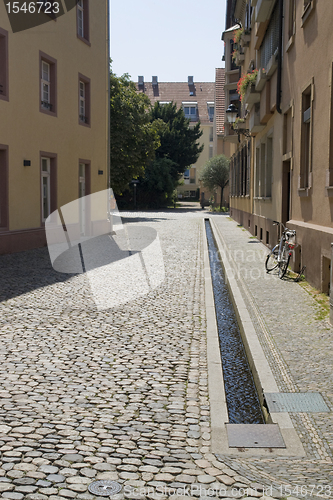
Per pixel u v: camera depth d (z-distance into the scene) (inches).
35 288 375.2
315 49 373.1
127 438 143.4
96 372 201.0
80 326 272.2
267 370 198.7
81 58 797.9
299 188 429.1
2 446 136.3
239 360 237.5
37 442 139.3
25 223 641.6
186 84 3282.5
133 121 1293.1
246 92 691.4
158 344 241.8
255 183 794.8
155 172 2063.2
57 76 716.7
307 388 180.5
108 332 261.3
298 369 199.8
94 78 853.8
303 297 337.7
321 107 355.9
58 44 715.4
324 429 149.6
